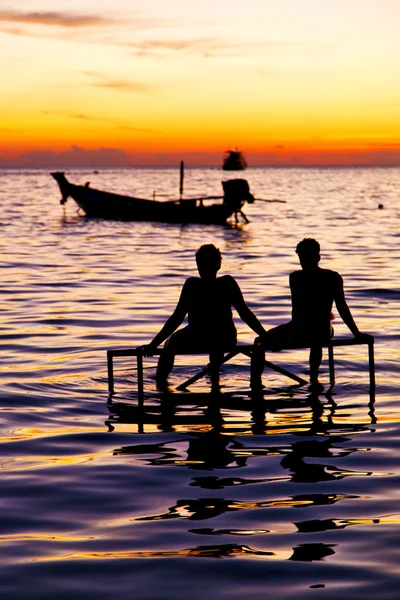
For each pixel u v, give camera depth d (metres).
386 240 24.64
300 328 7.13
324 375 7.46
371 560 3.48
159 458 5.04
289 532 3.80
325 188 93.62
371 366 6.94
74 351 8.59
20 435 5.58
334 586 3.25
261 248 22.78
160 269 17.30
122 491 4.42
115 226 32.69
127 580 3.32
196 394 6.79
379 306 11.90
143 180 148.62
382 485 4.48
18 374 7.49
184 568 3.42
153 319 10.77
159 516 4.04
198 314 6.83
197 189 90.19
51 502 4.25
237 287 6.86
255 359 6.94
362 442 5.36
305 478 4.62
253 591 3.21
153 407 6.36
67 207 47.69
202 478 4.64
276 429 5.70
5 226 31.33
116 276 15.92
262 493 4.36
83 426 5.81
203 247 6.81
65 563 3.48
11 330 9.90
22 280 15.17
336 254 20.34
